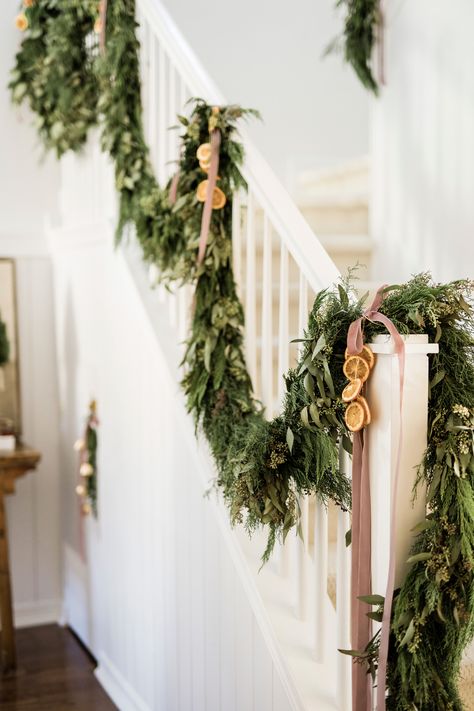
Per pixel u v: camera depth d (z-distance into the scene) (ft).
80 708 10.11
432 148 9.99
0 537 11.45
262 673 6.49
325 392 5.45
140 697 9.59
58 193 13.52
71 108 10.81
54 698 10.40
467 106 9.26
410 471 5.03
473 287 5.17
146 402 9.06
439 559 4.89
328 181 12.99
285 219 6.39
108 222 9.93
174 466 8.26
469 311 5.13
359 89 14.10
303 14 13.76
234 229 7.33
